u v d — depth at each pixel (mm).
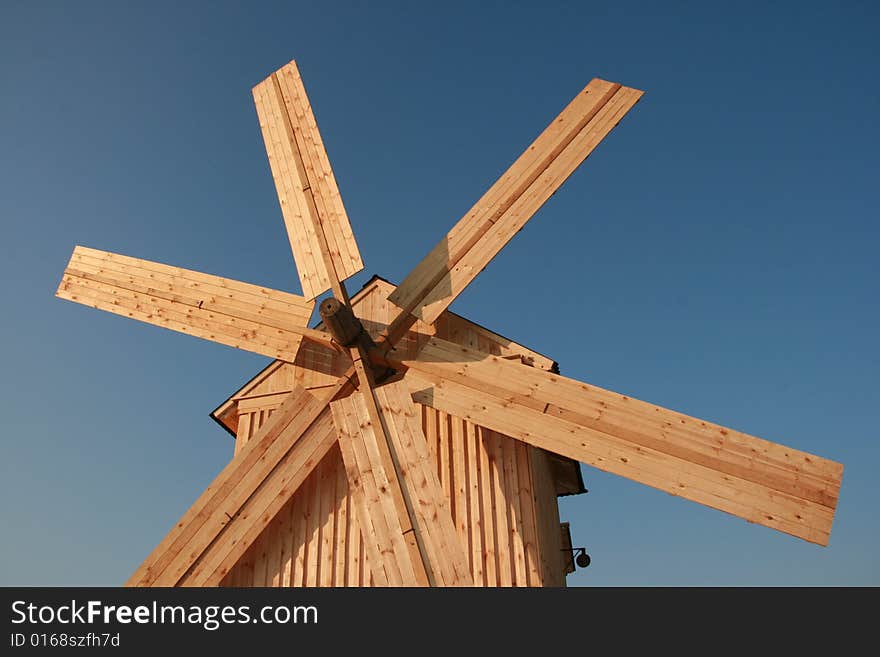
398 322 10602
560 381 9734
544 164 10906
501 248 10414
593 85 11320
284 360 10812
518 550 9539
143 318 11617
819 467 8602
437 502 8828
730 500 8531
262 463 9930
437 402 10000
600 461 9047
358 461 9352
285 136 12344
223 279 11688
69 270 12430
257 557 10062
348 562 9789
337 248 10922
